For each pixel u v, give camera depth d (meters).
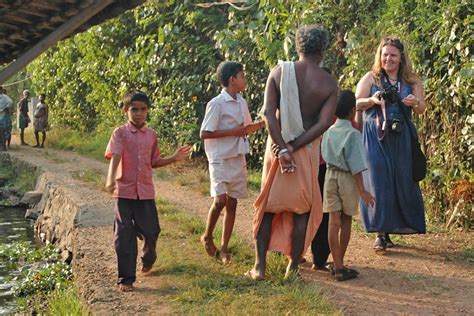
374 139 6.52
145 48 15.05
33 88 25.27
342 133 5.73
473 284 5.70
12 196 15.19
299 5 10.41
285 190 5.36
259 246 5.63
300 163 5.33
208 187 11.25
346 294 5.42
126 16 16.80
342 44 10.49
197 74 14.36
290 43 10.05
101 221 8.95
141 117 5.89
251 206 9.63
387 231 6.45
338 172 5.72
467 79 7.74
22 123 20.78
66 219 10.18
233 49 12.67
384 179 6.44
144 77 15.40
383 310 5.05
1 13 6.05
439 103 8.24
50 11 6.00
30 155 17.95
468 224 7.84
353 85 9.66
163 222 8.46
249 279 5.67
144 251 6.09
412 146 6.52
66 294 6.45
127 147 5.86
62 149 19.69
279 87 5.33
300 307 5.01
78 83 21.06
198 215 9.10
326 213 6.09
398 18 8.92
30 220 12.88
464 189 7.84
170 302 5.36
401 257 6.54
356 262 6.36
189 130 14.16
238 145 6.21
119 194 5.80
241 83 6.18
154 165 6.00
